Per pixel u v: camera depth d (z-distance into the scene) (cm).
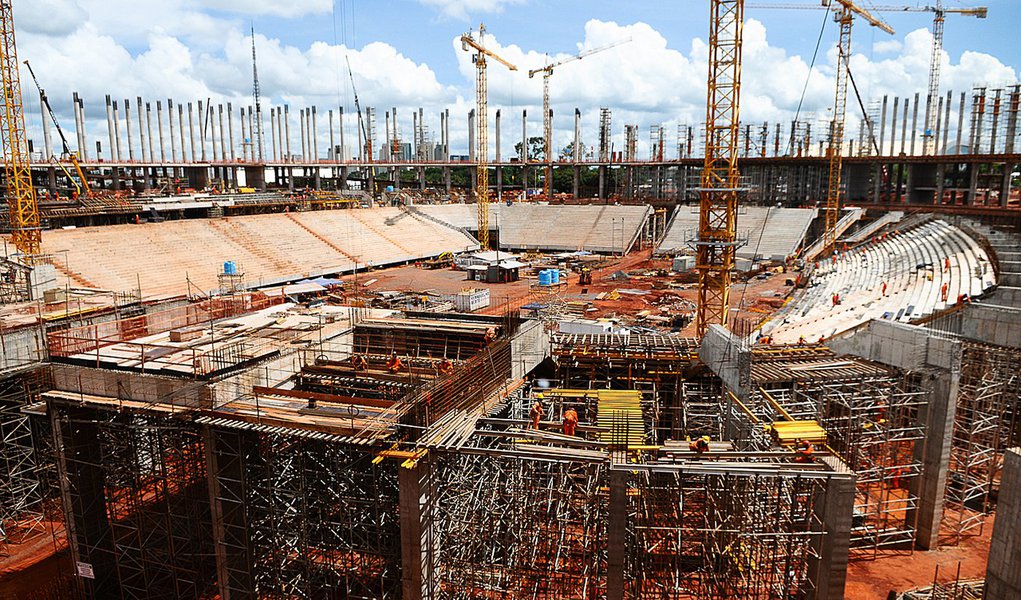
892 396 4088
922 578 3797
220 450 3419
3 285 5528
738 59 6788
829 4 14312
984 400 4741
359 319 5003
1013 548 2611
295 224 15112
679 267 14512
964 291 6431
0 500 4484
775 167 18650
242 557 3497
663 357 5238
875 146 17612
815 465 2817
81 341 4056
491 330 4659
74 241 11081
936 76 19388
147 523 4188
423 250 16738
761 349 4678
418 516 3011
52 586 3869
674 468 2764
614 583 2844
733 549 3503
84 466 3809
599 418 3406
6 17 8844
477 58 17412
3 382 4472
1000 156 13500
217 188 18725
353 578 3662
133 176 18488
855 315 6700
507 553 3691
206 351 3869
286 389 3784
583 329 7631
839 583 2786
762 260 15362
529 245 18425
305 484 3562
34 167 14350
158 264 11506
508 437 3425
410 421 3312
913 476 4159
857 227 15988
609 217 18925
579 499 3909
